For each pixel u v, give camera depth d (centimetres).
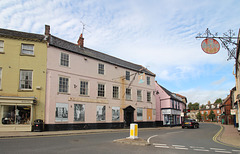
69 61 2159
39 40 1944
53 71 1989
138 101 2970
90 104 2289
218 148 1088
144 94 3116
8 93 1758
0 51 1794
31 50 1914
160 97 3822
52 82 1964
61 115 1991
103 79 2502
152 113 3212
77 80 2203
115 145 1074
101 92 2462
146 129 2595
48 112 1889
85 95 2248
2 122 1689
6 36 1819
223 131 2428
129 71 2928
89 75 2339
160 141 1326
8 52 1816
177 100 4212
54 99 1956
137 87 3005
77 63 2234
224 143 1320
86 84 2302
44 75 1917
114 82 2647
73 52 2209
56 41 2172
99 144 1097
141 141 1181
